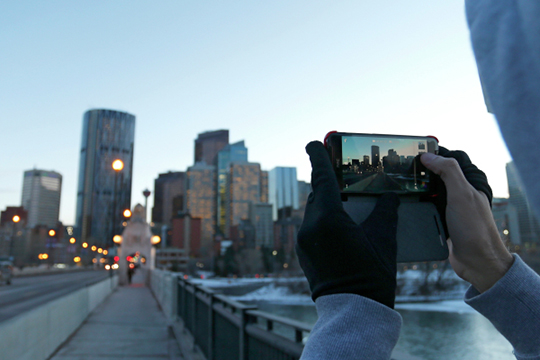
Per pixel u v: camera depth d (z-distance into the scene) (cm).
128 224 3553
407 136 84
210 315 589
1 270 3778
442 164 69
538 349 57
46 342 698
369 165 82
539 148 32
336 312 59
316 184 68
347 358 53
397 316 58
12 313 1540
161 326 1096
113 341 871
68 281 4675
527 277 60
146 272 3450
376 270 60
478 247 63
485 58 41
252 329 368
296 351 252
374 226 68
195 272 15812
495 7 40
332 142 84
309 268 64
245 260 14075
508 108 36
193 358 663
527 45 35
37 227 14300
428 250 72
